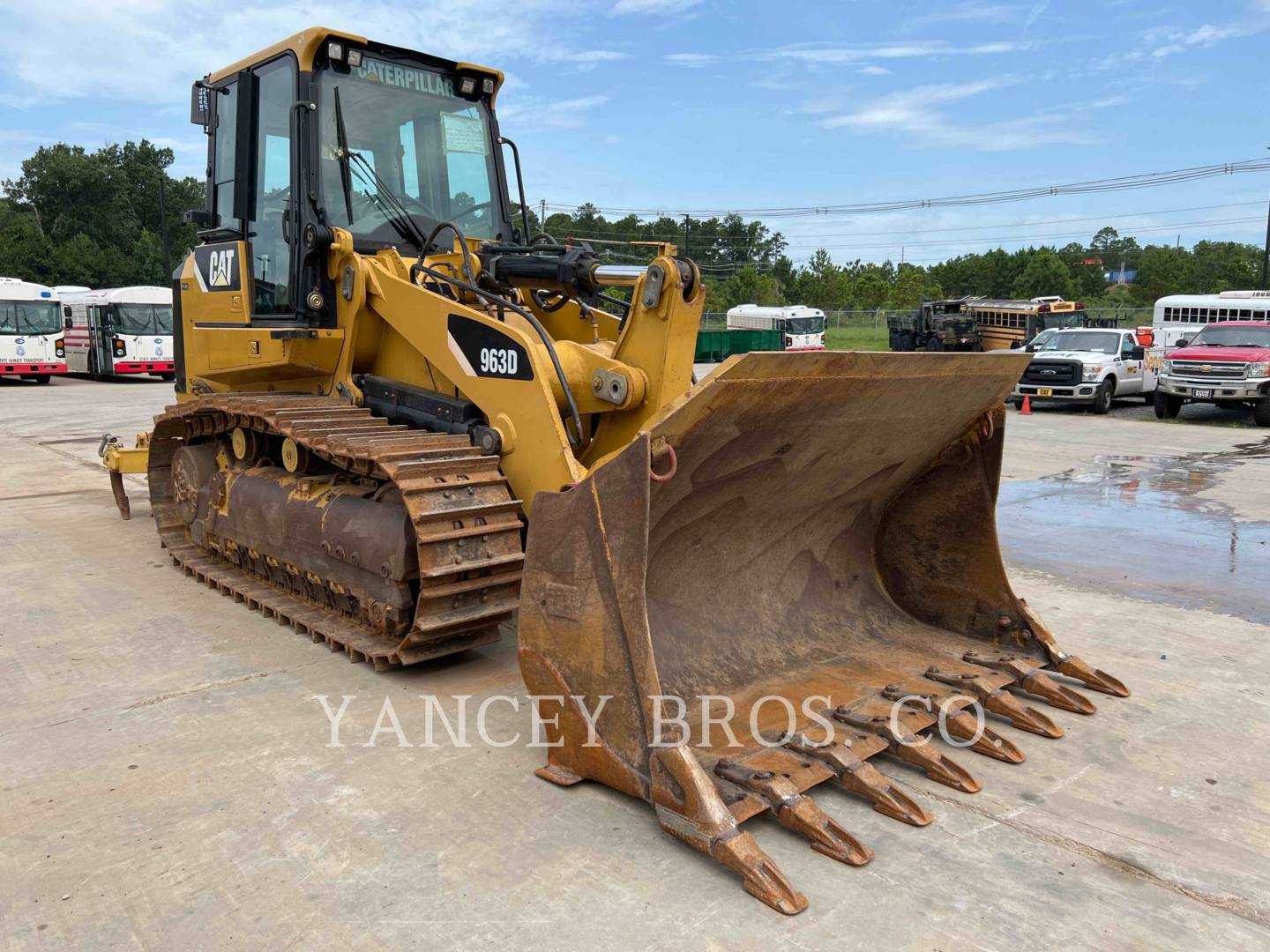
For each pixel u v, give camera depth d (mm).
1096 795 3385
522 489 4469
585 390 4543
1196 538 7535
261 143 5652
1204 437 14039
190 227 72312
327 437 4562
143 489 9664
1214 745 3801
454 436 4602
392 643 4551
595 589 3211
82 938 2590
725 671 3912
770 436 3439
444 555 4066
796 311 38250
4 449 12461
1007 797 3369
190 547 6688
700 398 2982
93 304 26219
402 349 5207
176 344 6871
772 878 2754
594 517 3184
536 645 3439
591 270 4727
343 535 4578
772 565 4309
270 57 5469
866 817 3223
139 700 4223
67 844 3047
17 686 4398
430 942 2561
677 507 3551
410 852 2992
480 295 4715
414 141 5660
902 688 3936
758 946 2543
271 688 4352
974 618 4586
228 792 3383
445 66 5805
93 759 3646
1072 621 5434
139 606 5645
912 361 3514
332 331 5219
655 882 2828
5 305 24422
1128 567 6660
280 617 5320
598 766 3295
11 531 7746
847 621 4559
